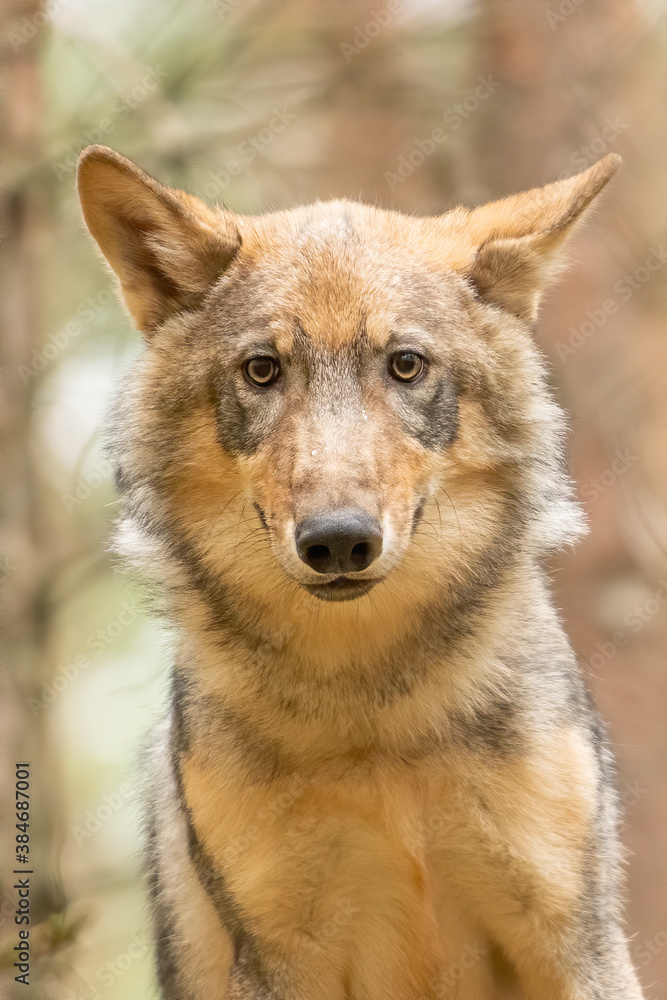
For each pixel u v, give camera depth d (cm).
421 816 755
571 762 754
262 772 751
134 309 822
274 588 750
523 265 805
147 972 1190
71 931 1027
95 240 804
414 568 745
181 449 779
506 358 794
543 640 801
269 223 825
